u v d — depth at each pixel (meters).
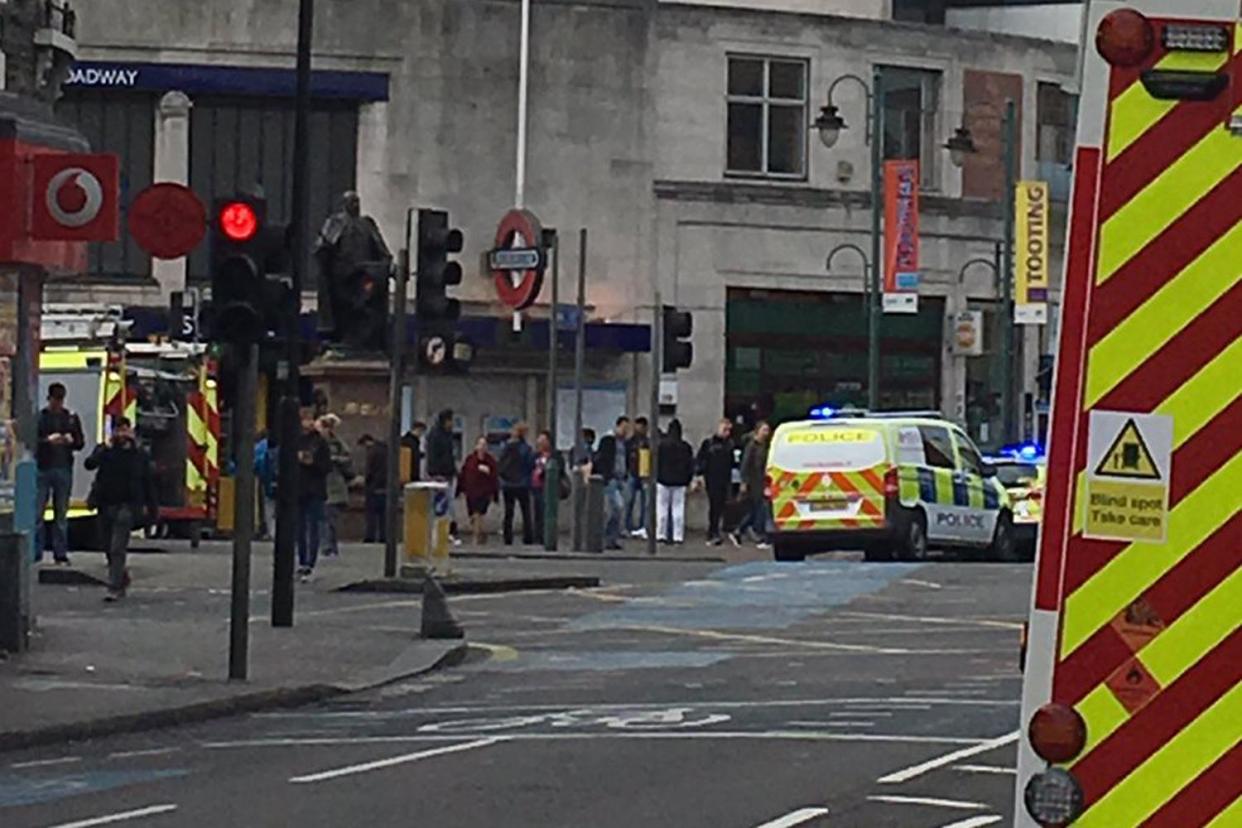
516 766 17.41
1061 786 7.12
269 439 46.09
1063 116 62.78
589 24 56.88
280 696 22.55
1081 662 7.14
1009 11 71.25
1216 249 7.06
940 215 60.53
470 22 55.75
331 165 55.34
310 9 28.88
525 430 50.34
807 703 21.67
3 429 24.64
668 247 57.72
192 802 15.89
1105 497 7.12
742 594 35.19
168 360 44.56
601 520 45.91
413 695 23.39
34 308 25.53
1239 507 7.02
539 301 55.72
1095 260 7.14
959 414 60.78
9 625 24.97
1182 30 7.05
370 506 46.19
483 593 35.50
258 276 23.08
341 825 14.75
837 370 59.66
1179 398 7.07
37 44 26.16
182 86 54.28
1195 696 7.05
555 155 56.69
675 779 16.59
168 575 35.94
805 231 59.06
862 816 14.84
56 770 17.84
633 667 25.64
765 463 49.59
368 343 31.34
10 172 24.11
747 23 58.53
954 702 21.53
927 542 43.53
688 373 57.72
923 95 60.94
